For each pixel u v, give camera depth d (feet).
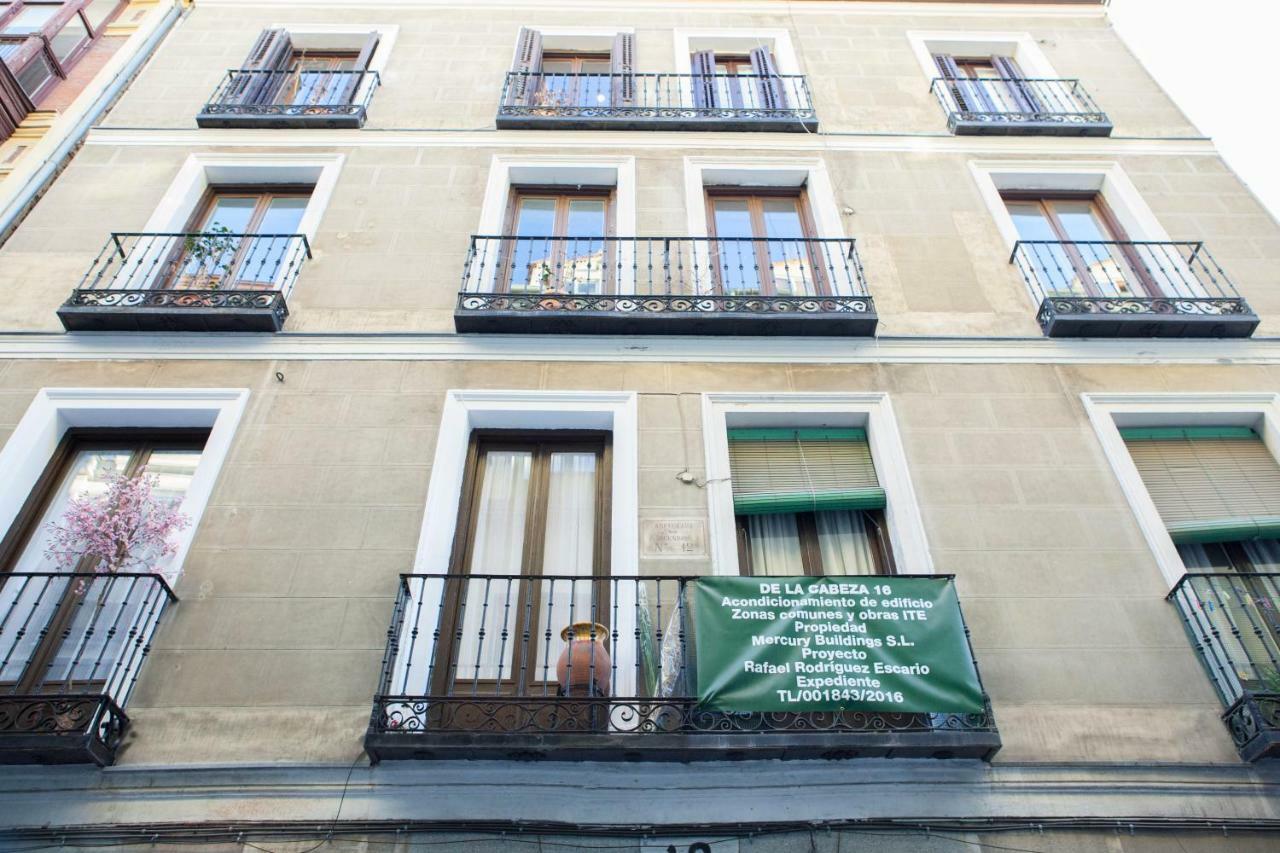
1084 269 27.48
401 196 28.27
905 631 16.92
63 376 22.34
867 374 23.30
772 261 27.61
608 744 15.38
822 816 15.62
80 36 35.63
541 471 21.75
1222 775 16.30
